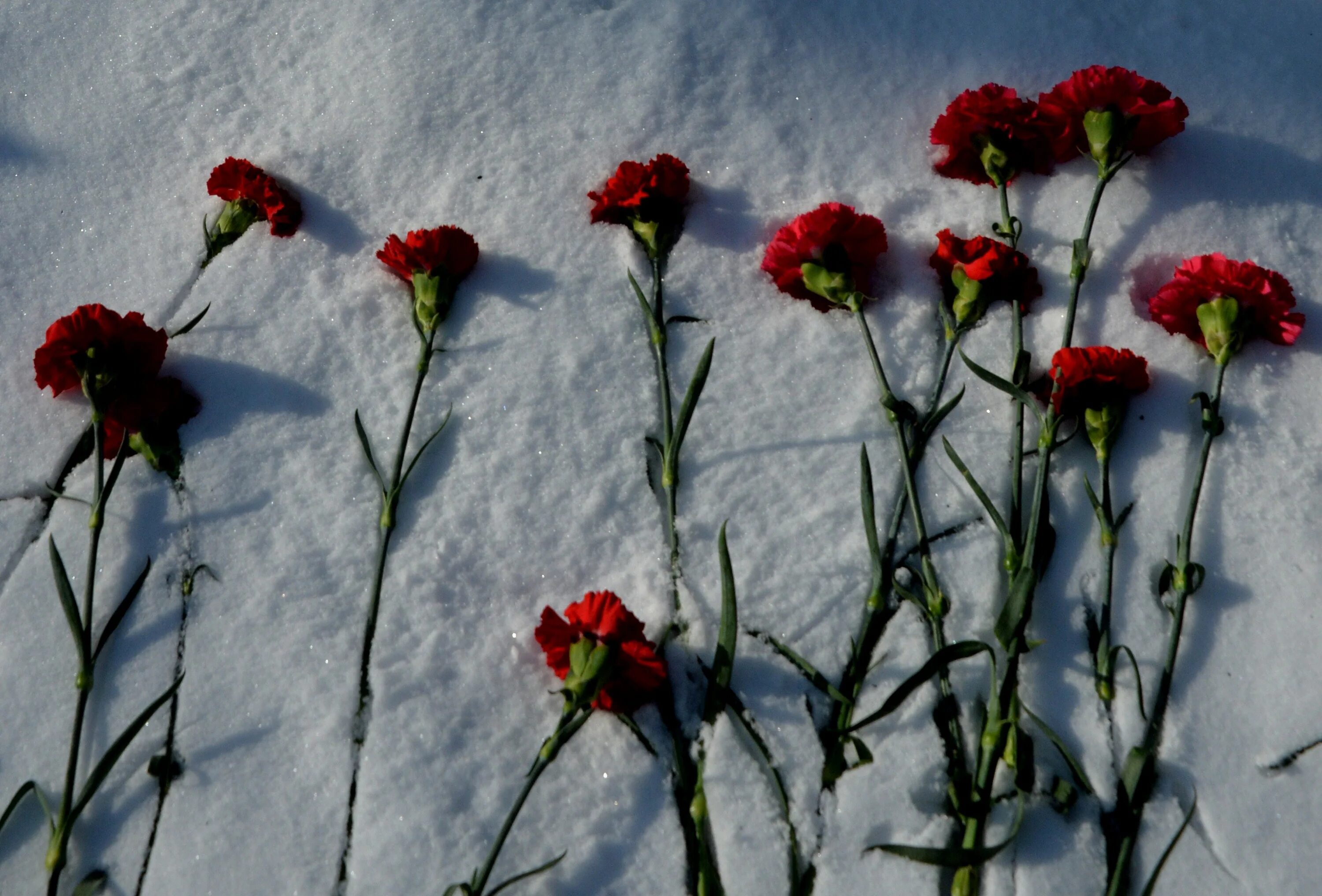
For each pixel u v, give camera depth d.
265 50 1.71
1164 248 1.64
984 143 1.64
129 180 1.67
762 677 1.55
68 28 1.71
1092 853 1.52
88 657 1.53
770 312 1.63
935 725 1.54
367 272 1.64
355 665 1.55
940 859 1.50
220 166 1.64
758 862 1.52
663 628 1.56
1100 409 1.57
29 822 1.52
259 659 1.55
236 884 1.51
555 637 1.52
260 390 1.61
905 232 1.65
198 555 1.57
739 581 1.57
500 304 1.63
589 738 1.54
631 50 1.70
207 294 1.64
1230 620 1.56
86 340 1.56
